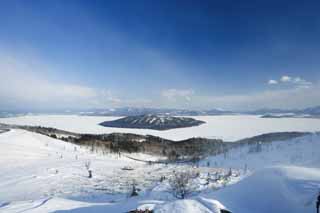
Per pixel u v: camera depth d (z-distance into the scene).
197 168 89.44
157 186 49.31
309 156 74.50
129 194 45.94
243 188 18.30
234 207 15.18
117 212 13.55
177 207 11.31
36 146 119.94
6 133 136.00
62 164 83.94
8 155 90.19
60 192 49.41
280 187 16.31
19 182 57.34
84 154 122.38
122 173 76.38
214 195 18.34
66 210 15.50
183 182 38.66
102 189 52.81
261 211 14.41
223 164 99.56
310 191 14.36
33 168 73.50
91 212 14.55
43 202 17.84
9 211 15.69
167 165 100.75
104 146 153.12
